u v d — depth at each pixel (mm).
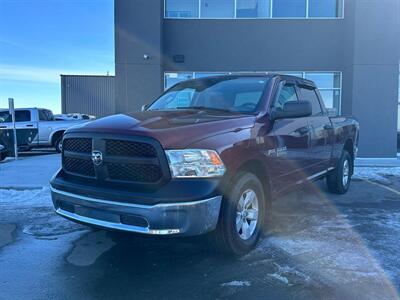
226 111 4684
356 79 13039
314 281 3607
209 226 3605
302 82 5840
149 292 3443
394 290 3426
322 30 14117
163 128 3727
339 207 6324
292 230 5070
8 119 16328
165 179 3529
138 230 3547
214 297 3346
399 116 15445
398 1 12844
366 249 4391
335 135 6516
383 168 10828
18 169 10281
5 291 3471
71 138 4109
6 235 4980
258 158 4207
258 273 3791
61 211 4156
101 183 3840
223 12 14242
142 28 13680
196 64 14328
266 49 14234
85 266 4004
